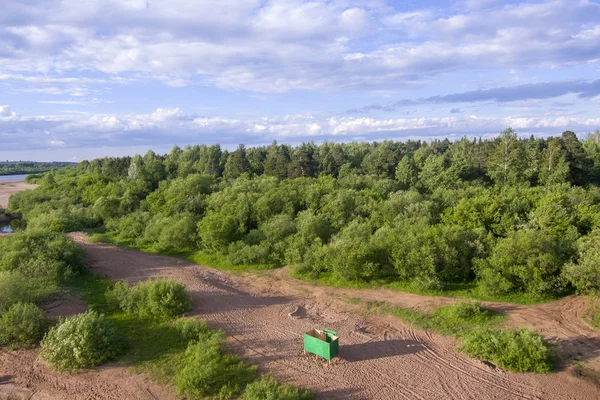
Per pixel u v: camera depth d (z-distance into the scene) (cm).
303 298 2506
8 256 2748
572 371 1572
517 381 1540
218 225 3500
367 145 10250
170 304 2173
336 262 2689
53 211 5094
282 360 1723
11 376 1641
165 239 3728
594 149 6644
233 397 1470
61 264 2795
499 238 2659
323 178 5312
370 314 2216
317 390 1502
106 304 2359
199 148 9731
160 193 5294
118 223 4741
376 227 3447
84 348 1700
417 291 2478
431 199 3950
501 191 3975
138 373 1652
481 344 1736
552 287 2283
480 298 2327
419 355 1752
